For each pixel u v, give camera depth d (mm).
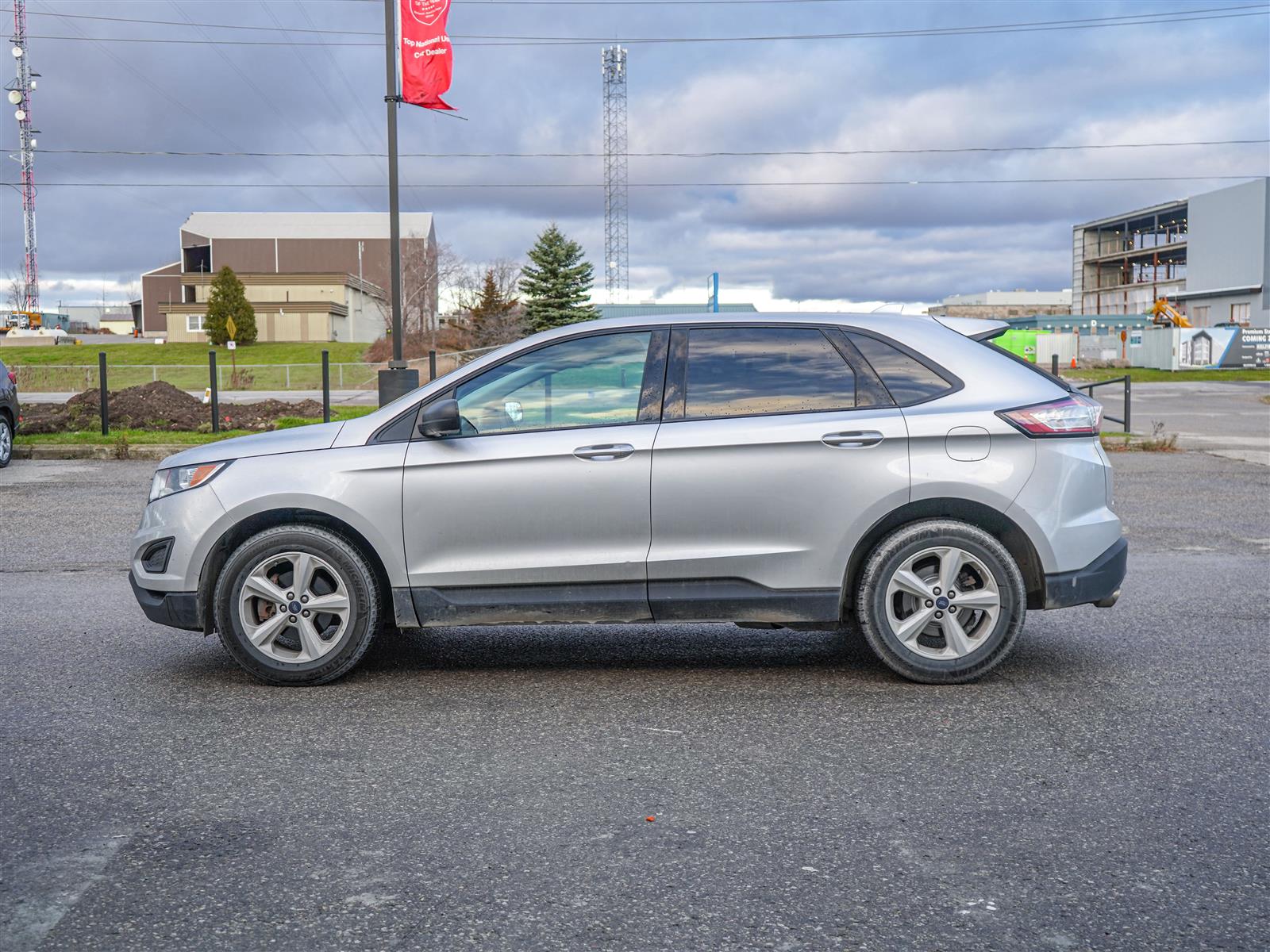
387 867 3184
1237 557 8562
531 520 5059
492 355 5258
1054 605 5078
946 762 4078
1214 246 75000
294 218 103000
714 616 5086
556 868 3176
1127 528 10008
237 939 2758
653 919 2865
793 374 5164
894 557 5039
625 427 5102
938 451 5016
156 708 4805
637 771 4000
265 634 5094
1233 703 4809
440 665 5574
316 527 5145
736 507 5031
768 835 3408
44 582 7773
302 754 4203
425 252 82500
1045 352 65375
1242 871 3137
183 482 5184
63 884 3074
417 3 17812
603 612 5078
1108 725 4508
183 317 87562
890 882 3076
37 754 4184
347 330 90250
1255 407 31422
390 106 18172
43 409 20344
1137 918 2861
